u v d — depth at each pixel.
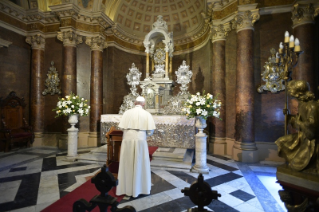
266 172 5.52
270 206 3.63
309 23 6.12
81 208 2.10
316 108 2.46
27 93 9.39
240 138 6.75
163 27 8.54
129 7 10.78
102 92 9.62
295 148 2.66
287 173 2.56
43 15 9.23
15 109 8.77
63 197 3.90
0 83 8.23
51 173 5.35
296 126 2.72
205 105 5.32
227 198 3.94
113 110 10.30
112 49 10.23
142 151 3.95
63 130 8.66
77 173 5.36
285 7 6.68
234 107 7.47
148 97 7.96
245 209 3.53
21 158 6.84
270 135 6.74
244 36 6.76
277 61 3.68
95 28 9.30
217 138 7.73
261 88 6.82
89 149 8.41
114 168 5.01
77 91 9.12
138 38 11.41
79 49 9.20
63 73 8.76
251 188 4.43
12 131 8.44
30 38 9.27
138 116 3.99
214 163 6.39
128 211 1.98
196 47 10.47
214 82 7.91
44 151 8.05
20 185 4.53
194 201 1.95
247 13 6.70
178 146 6.46
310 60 6.10
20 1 9.01
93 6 9.10
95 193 4.08
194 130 6.35
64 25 8.65
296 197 2.51
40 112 9.27
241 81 6.79
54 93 9.25
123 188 3.87
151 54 9.13
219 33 7.78
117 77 10.57
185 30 11.05
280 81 6.62
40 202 3.71
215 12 7.88
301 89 2.62
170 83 8.34
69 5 8.29
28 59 9.47
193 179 4.95
